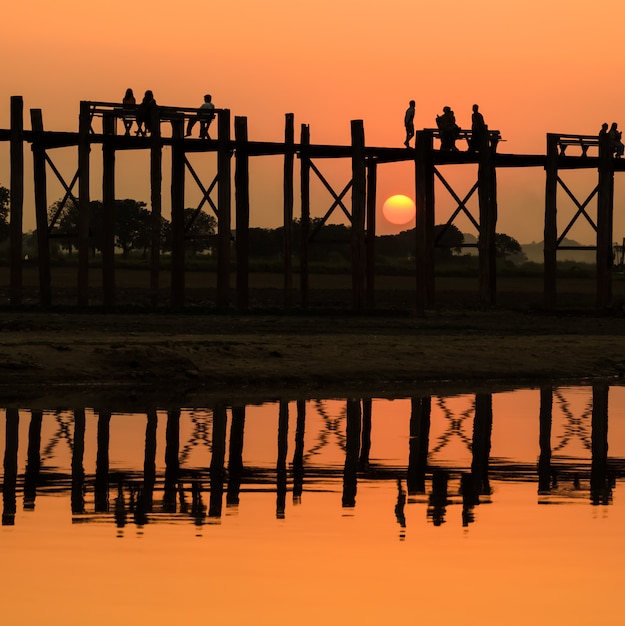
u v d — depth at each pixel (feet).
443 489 116.06
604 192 328.90
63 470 122.62
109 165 301.43
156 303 288.30
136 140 291.99
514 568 87.30
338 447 140.05
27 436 142.31
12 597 79.00
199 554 89.35
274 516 102.58
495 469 127.85
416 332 258.78
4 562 86.48
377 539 94.84
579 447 143.13
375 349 217.36
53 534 94.48
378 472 124.88
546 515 104.37
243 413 164.14
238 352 205.67
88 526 97.40
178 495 111.04
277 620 75.77
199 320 267.59
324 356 209.15
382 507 107.04
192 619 75.61
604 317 312.71
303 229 310.86
